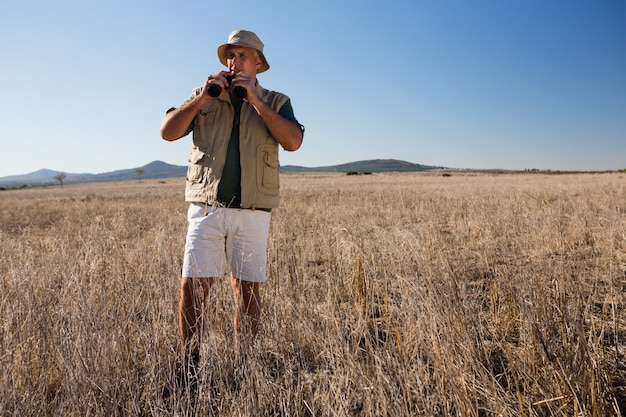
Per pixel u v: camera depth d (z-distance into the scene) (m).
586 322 2.75
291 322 2.72
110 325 2.41
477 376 2.05
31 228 9.71
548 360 2.05
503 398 1.92
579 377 1.92
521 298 2.78
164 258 3.80
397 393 1.84
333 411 1.78
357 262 3.71
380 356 2.16
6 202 23.67
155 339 2.35
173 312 2.89
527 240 5.32
